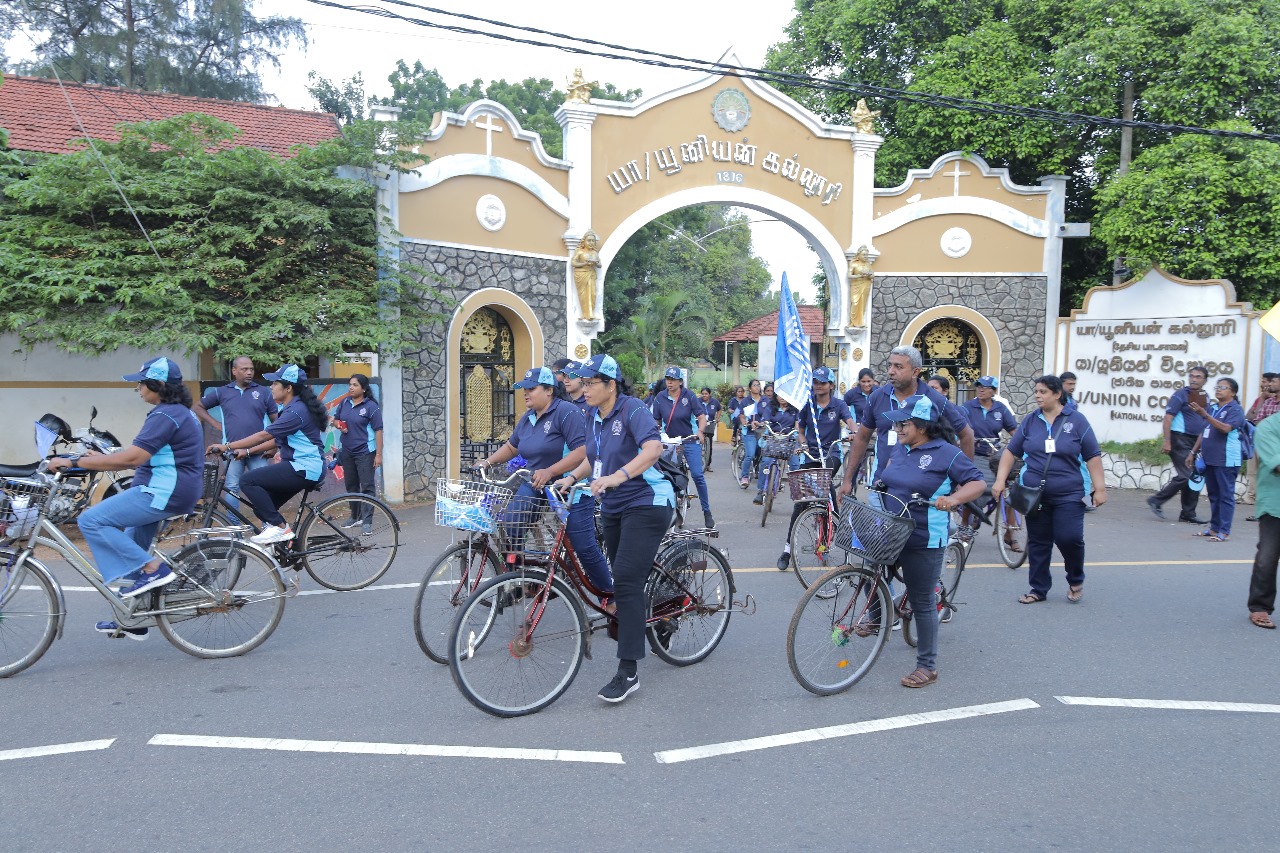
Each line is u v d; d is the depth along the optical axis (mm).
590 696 5199
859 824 3732
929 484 5316
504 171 13836
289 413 7117
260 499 7156
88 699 5074
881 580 5410
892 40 19109
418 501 12945
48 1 21578
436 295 12234
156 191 10453
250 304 10805
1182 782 4141
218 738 4535
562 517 4996
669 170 15594
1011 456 7141
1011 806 3898
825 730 4711
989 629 6594
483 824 3703
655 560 5492
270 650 6008
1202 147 14688
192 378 11789
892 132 19703
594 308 14898
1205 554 9414
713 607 5844
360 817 3748
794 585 7914
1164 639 6348
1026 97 16891
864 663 5453
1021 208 17359
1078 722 4844
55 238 10094
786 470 10727
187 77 22984
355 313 11172
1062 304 18891
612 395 5164
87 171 10281
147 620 5645
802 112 16266
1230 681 5492
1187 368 14141
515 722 4789
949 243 17266
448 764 4266
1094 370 15727
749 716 4902
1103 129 17078
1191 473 11305
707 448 18297
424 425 13094
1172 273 15078
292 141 15117
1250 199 14695
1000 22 17781
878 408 6840
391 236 12336
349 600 7355
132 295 9750
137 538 5797
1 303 9688
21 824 3662
